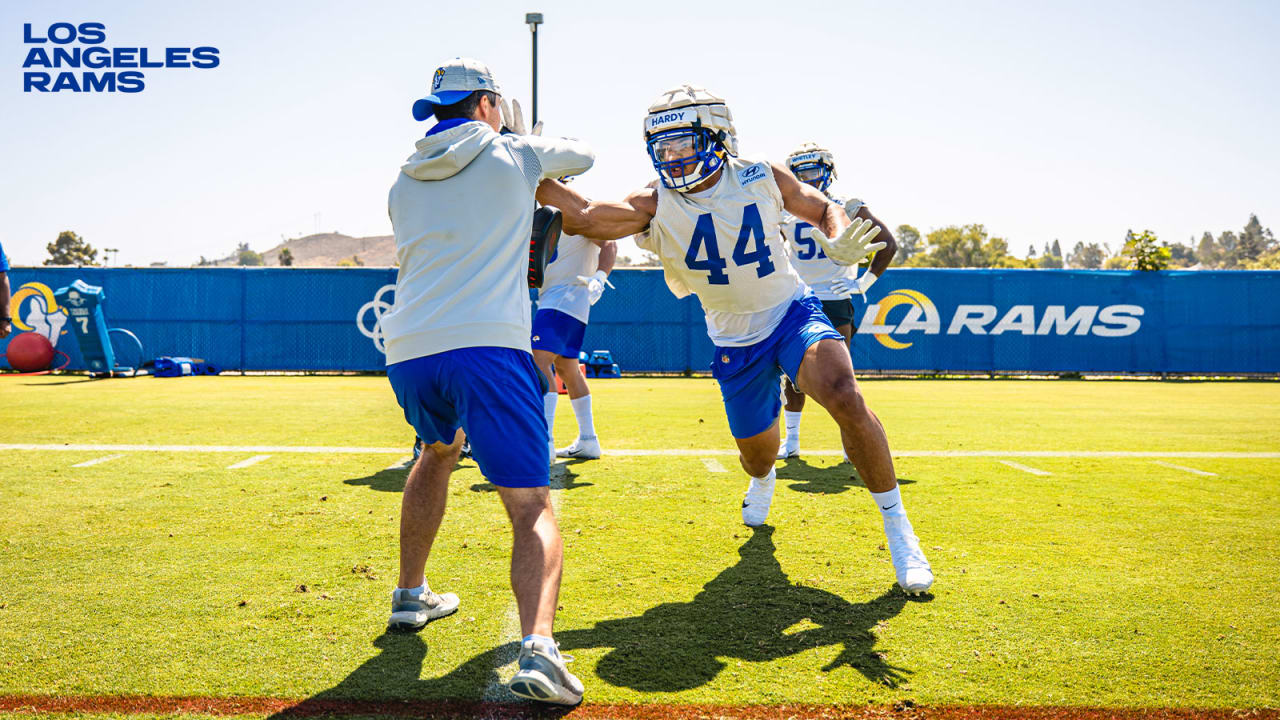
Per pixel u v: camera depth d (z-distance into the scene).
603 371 16.19
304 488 4.67
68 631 2.51
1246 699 2.09
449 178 2.25
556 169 2.40
